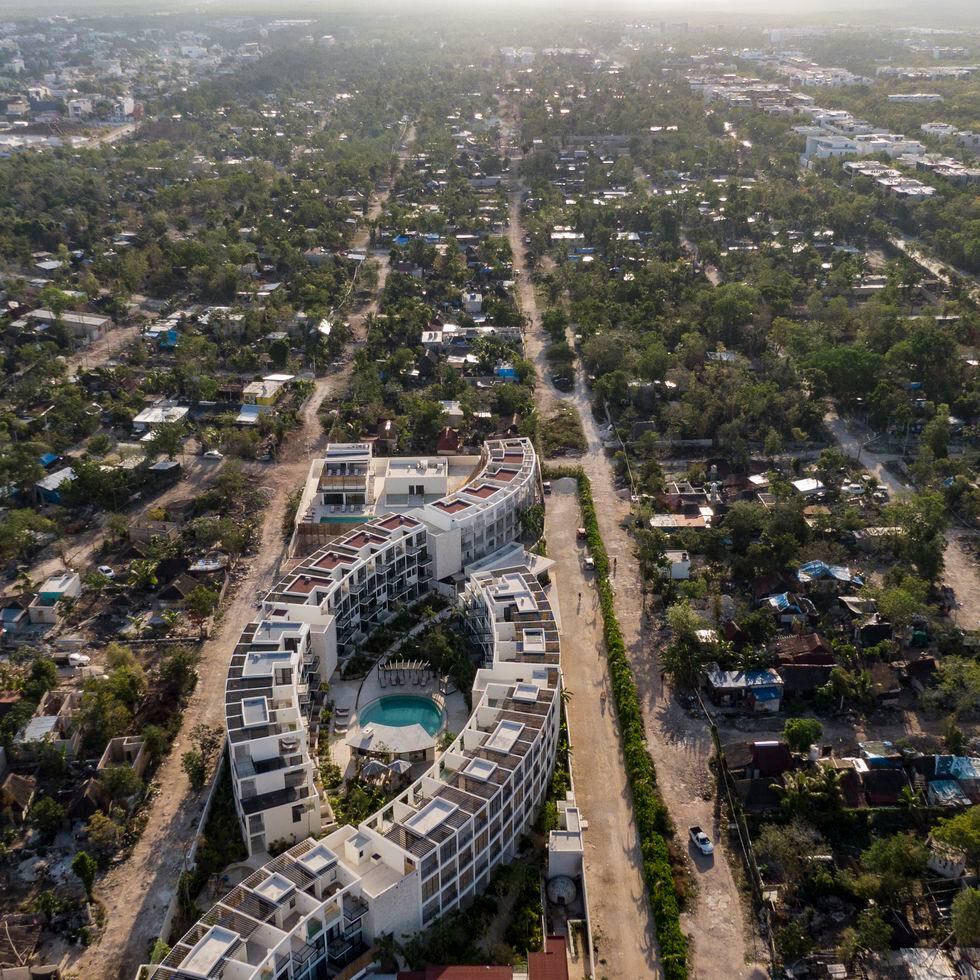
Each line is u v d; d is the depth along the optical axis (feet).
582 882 475.31
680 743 585.63
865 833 520.01
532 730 515.09
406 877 429.38
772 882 488.85
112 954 450.71
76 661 653.71
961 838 482.28
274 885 423.64
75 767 561.84
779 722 604.49
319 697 617.21
